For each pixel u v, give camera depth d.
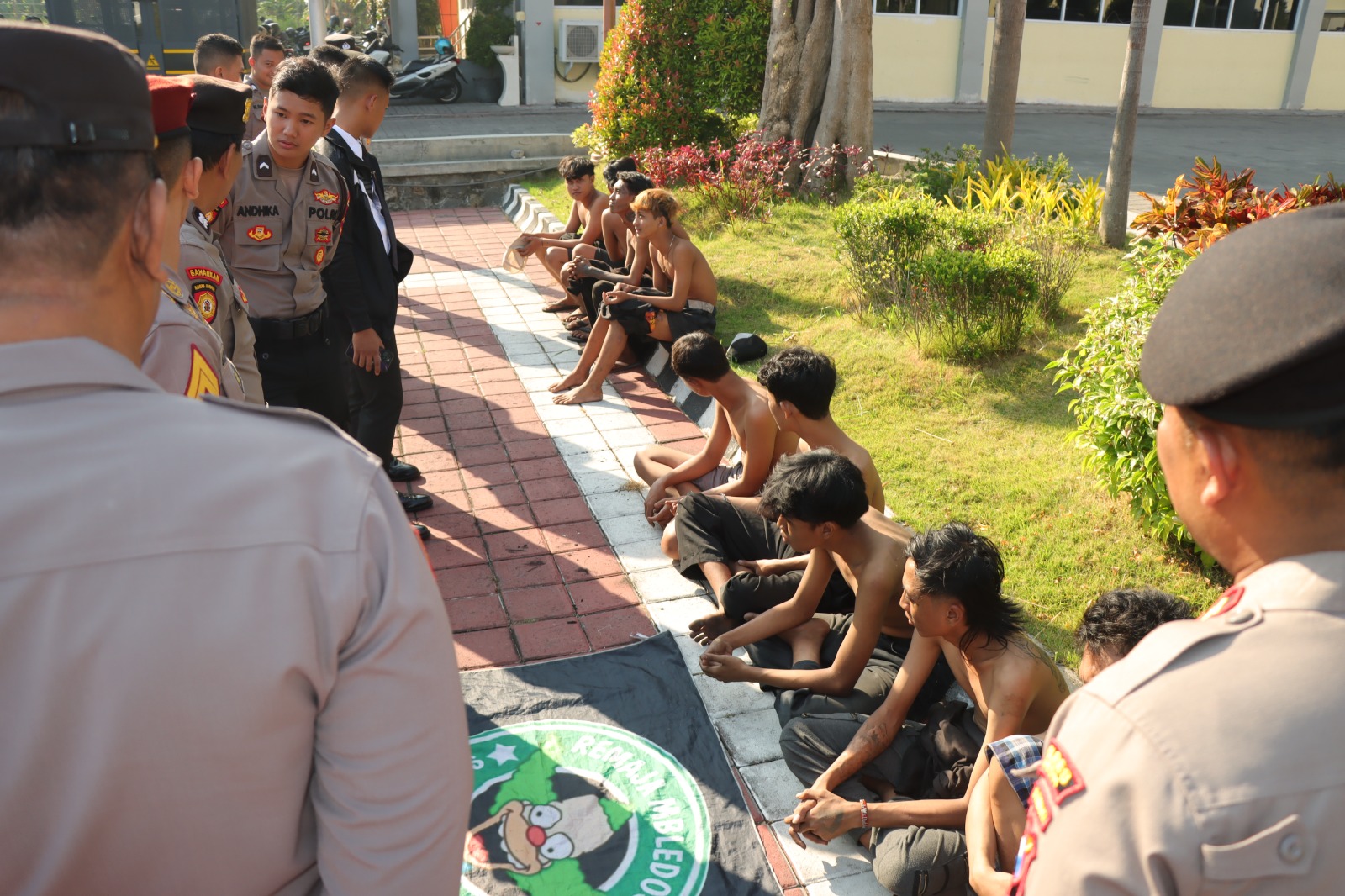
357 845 0.91
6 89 0.82
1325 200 4.58
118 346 0.92
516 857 2.58
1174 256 4.23
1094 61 20.31
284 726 0.87
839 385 5.54
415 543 0.97
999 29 8.75
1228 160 14.05
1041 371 5.55
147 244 0.93
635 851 2.60
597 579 3.97
